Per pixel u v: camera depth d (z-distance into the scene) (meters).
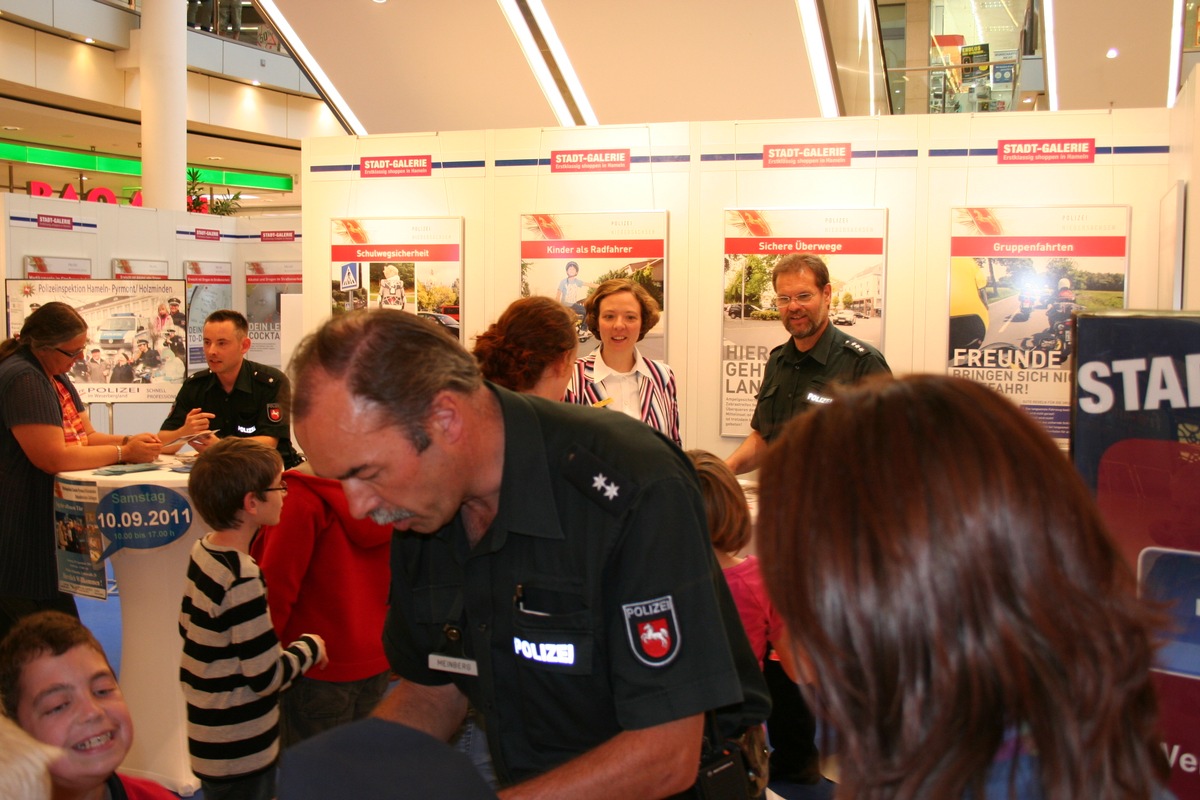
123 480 3.20
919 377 0.63
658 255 5.06
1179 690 1.14
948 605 0.54
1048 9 6.95
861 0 6.41
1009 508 0.54
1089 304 4.62
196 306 9.80
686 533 1.16
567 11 6.60
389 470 1.07
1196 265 3.90
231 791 2.38
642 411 3.33
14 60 12.40
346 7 6.96
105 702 1.92
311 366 1.07
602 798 1.08
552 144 5.21
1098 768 0.53
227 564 2.36
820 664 0.58
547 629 1.19
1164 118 4.53
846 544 0.57
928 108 7.49
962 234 4.73
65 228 8.98
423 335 1.11
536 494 1.19
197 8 14.55
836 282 4.86
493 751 1.29
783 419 3.65
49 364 3.46
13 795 1.28
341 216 5.49
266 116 15.81
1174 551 1.15
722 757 1.26
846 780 0.59
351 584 2.62
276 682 2.37
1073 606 0.53
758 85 6.98
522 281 5.24
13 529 3.36
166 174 12.52
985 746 0.54
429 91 7.81
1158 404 1.16
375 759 0.63
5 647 1.89
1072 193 4.64
